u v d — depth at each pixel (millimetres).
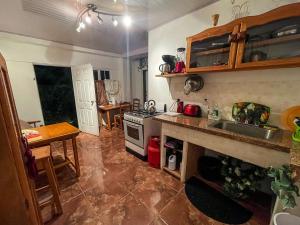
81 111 4293
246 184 1573
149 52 3008
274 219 1096
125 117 2820
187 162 2002
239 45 1529
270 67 1464
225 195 1809
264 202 1695
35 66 3816
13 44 3186
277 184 1017
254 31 1513
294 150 1093
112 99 4941
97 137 3908
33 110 3615
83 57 4332
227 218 1503
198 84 2238
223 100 2055
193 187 1945
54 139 1875
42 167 1650
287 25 1341
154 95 3061
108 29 2896
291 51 1396
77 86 4176
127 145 2980
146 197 1783
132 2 1966
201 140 1754
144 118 2467
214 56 1917
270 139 1327
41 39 3414
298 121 1284
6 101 542
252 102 1789
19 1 1915
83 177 2174
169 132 2123
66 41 3646
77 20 2475
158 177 2166
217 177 2004
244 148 1410
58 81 4469
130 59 5371
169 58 2393
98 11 2197
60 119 4668
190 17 2266
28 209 636
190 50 1979
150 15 2338
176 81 2619
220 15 1955
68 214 1553
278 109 1622
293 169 945
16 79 3320
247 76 1803
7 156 535
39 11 2172
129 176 2195
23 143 913
